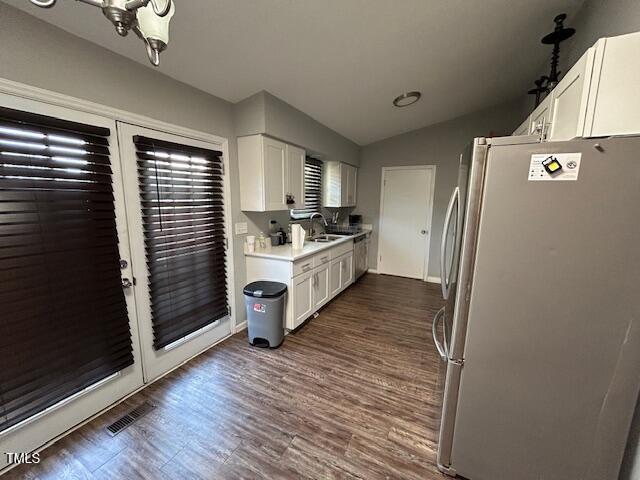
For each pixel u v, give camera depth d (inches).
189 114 85.4
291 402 73.5
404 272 191.5
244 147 102.8
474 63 100.7
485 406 49.3
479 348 48.1
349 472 55.0
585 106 38.7
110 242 67.8
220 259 100.3
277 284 103.7
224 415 68.8
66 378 61.1
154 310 79.9
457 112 153.9
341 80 98.0
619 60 36.4
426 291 162.6
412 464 56.9
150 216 76.7
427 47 85.7
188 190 87.2
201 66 77.2
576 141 38.1
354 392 77.5
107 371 68.6
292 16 64.4
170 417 68.0
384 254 196.9
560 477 46.1
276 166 107.1
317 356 95.0
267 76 87.5
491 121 154.2
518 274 43.7
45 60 54.9
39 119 53.8
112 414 68.7
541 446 46.5
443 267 60.5
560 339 42.7
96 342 66.2
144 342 78.7
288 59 80.7
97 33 59.2
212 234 96.4
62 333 60.0
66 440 61.1
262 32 68.1
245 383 80.9
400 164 182.9
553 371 43.8
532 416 46.2
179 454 58.3
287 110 108.3
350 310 135.0
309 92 102.6
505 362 46.6
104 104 64.8
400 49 84.5
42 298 56.6
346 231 183.3
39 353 56.6
